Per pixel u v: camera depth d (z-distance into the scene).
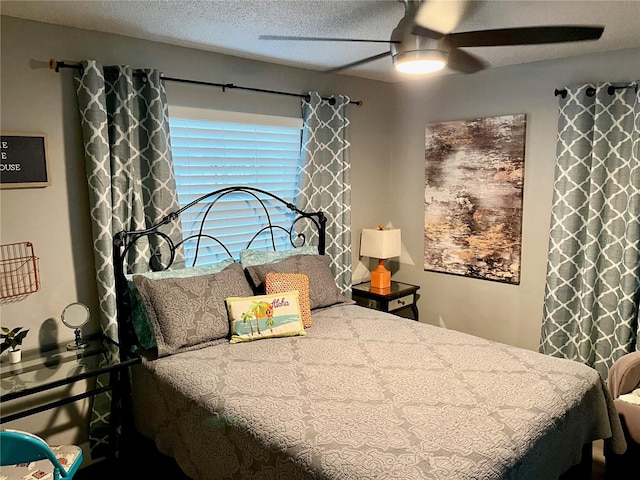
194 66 3.14
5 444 1.70
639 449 2.40
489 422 1.86
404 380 2.23
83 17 2.47
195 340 2.65
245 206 3.55
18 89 2.49
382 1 2.23
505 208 3.83
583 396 2.20
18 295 2.56
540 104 3.58
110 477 2.69
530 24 2.55
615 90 3.19
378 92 4.39
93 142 2.64
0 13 2.39
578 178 3.34
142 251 2.90
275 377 2.28
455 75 4.03
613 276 3.30
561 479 2.26
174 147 3.15
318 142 3.87
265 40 2.92
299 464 1.70
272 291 2.98
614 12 2.38
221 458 2.02
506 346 2.68
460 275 4.18
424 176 4.35
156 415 2.44
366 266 4.54
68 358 2.58
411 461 1.62
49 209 2.63
